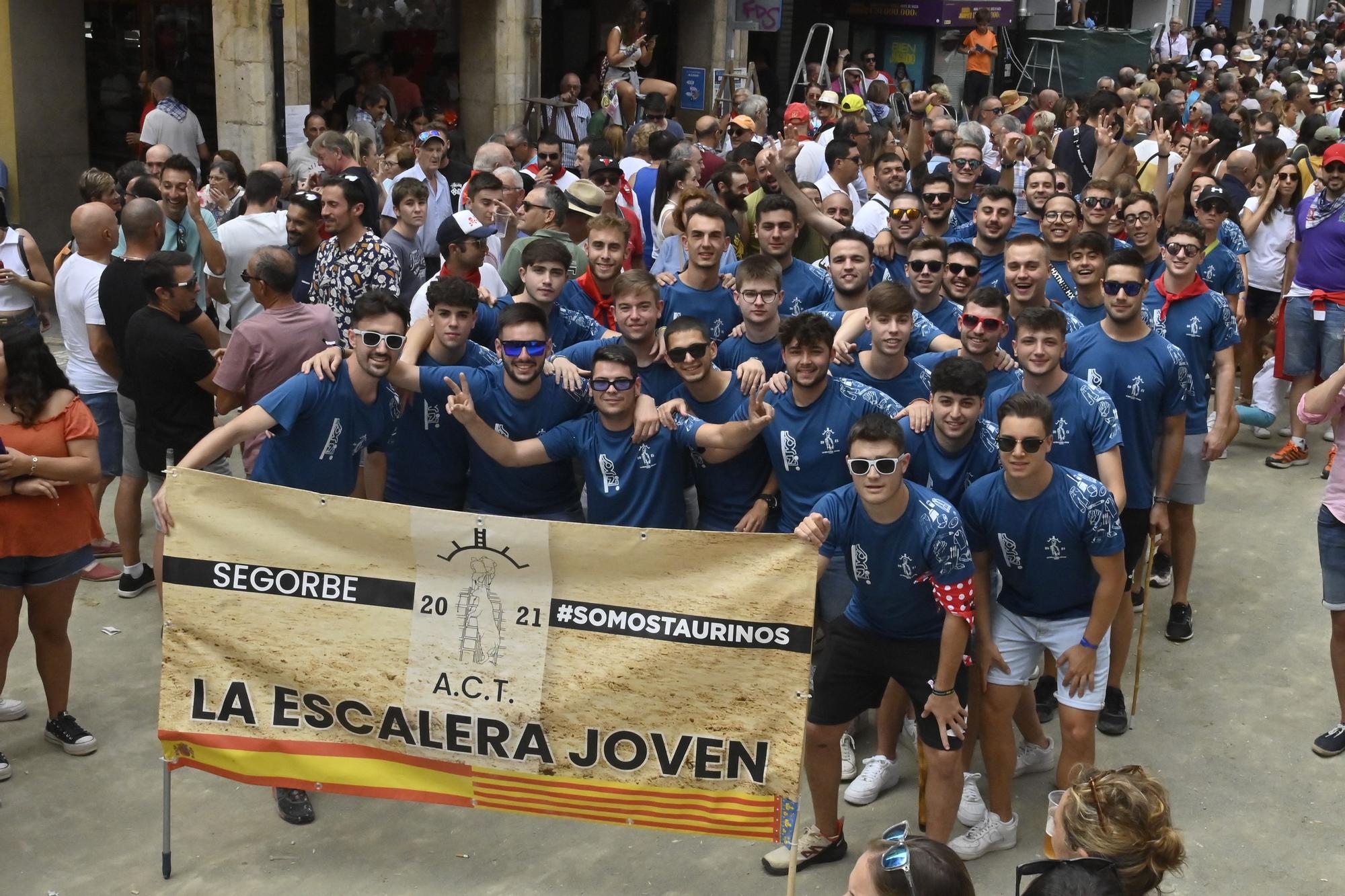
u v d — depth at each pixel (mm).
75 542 5695
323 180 9586
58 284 7473
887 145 11477
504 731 4984
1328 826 5590
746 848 5414
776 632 4750
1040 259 6523
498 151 9492
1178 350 6195
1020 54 25141
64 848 5273
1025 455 4793
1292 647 7211
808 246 8695
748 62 20344
